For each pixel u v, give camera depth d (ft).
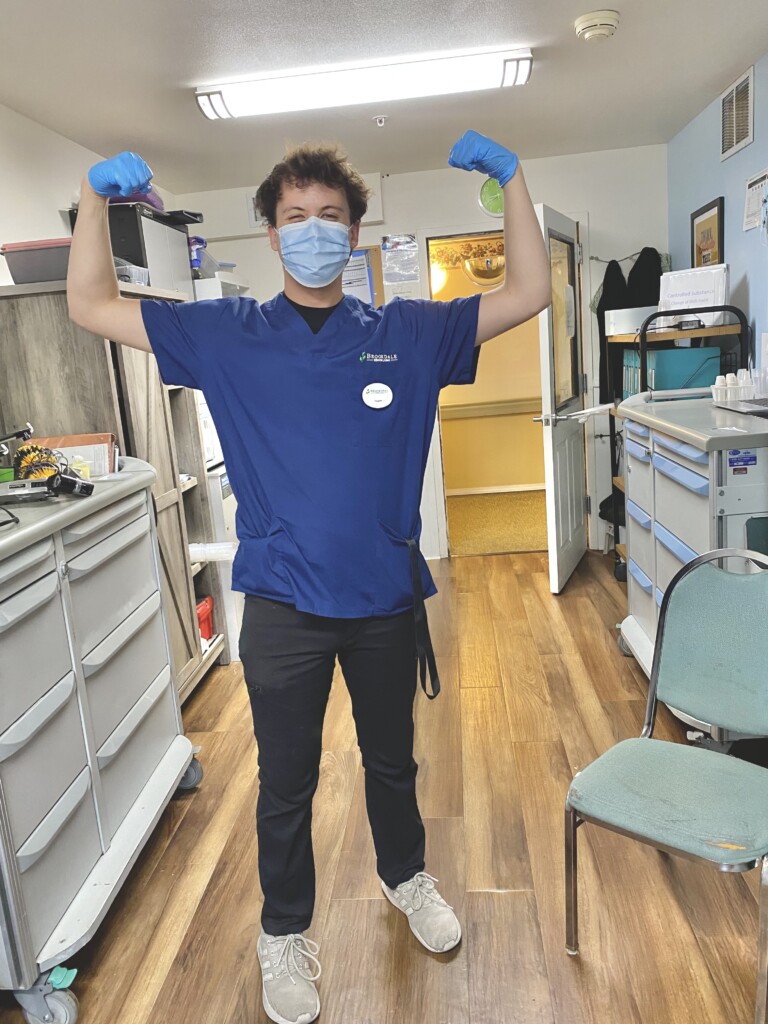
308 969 5.48
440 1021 5.15
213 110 9.84
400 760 5.57
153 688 7.53
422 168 14.79
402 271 15.44
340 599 4.86
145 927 6.24
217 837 7.39
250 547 4.97
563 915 6.02
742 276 11.36
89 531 6.41
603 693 9.77
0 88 8.89
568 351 14.64
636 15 8.38
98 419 8.70
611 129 13.16
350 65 9.07
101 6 7.11
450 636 12.15
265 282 15.67
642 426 9.58
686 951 5.60
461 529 18.76
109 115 10.12
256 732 5.22
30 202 9.92
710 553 5.76
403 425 4.87
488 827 7.22
